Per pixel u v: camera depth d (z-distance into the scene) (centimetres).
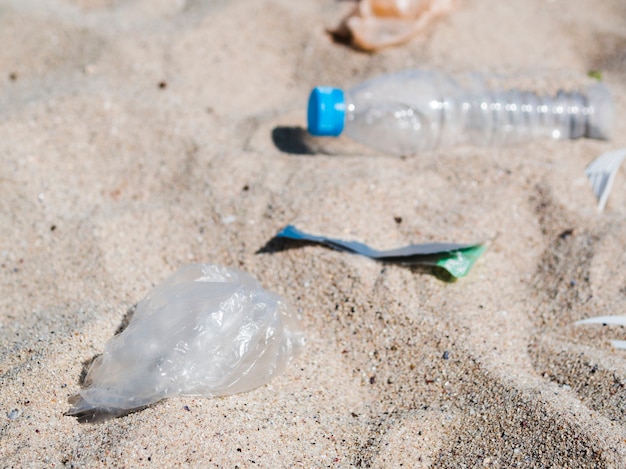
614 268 46
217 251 48
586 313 44
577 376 41
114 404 37
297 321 43
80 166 54
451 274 46
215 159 54
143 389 37
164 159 54
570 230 49
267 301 41
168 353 37
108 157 55
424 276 45
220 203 51
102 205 51
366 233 48
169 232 50
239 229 49
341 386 41
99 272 47
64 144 55
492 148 55
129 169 54
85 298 45
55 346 41
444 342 42
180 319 38
